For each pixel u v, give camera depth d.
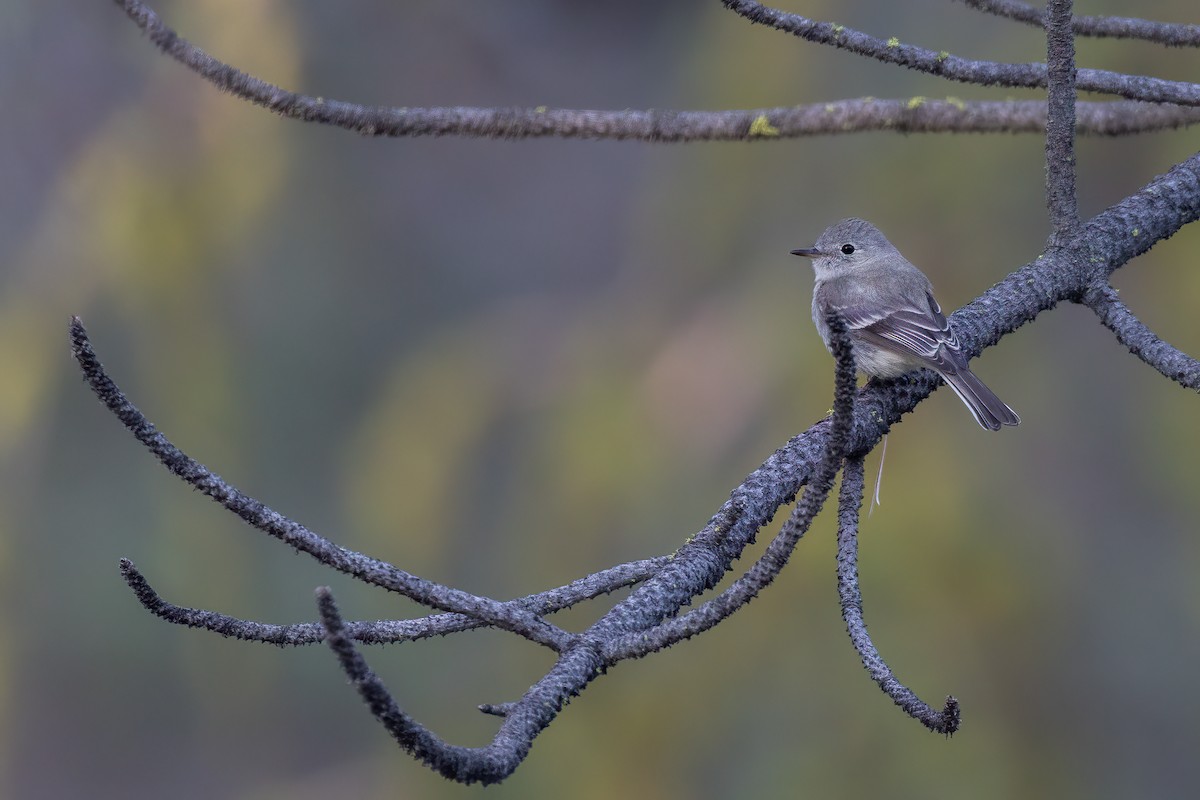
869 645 4.87
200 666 12.52
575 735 9.82
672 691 9.66
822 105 7.66
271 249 13.07
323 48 14.52
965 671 9.22
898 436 9.78
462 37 16.73
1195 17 9.91
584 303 12.34
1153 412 9.78
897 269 9.35
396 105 15.51
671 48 18.16
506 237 17.19
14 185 12.05
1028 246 10.21
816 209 11.05
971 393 7.22
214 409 12.13
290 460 13.32
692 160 11.93
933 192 10.57
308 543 4.39
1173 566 9.48
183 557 12.08
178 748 12.91
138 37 12.43
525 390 11.82
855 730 9.20
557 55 17.78
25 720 12.20
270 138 12.88
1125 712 9.23
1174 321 9.90
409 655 12.38
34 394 11.71
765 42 11.66
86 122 12.24
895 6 11.38
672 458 10.40
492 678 10.82
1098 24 7.36
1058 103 6.79
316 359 13.72
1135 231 7.05
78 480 11.88
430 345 12.76
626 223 17.19
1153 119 7.90
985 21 10.98
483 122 7.02
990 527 9.50
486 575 11.30
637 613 4.73
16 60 12.21
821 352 10.19
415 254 16.05
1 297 11.84
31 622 11.82
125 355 11.94
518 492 11.30
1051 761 9.02
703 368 10.78
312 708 13.27
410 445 12.02
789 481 5.56
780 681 9.44
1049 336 10.13
